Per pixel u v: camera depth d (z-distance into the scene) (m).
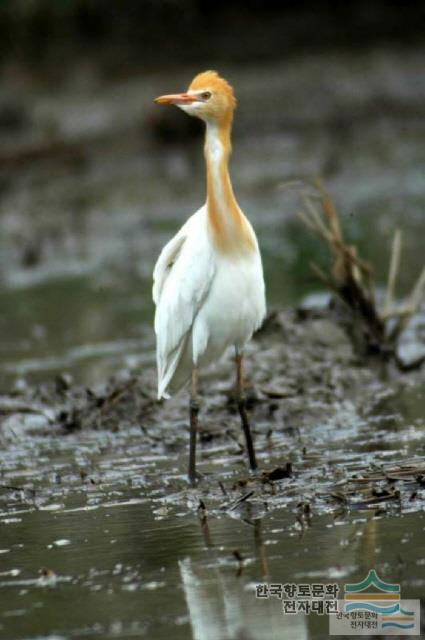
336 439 11.17
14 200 29.75
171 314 10.02
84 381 14.50
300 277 19.94
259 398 12.70
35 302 20.23
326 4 44.84
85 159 32.97
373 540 8.27
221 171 9.82
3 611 7.68
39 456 11.62
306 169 31.31
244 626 7.18
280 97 37.56
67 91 39.66
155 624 7.27
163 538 8.78
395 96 37.09
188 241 9.97
